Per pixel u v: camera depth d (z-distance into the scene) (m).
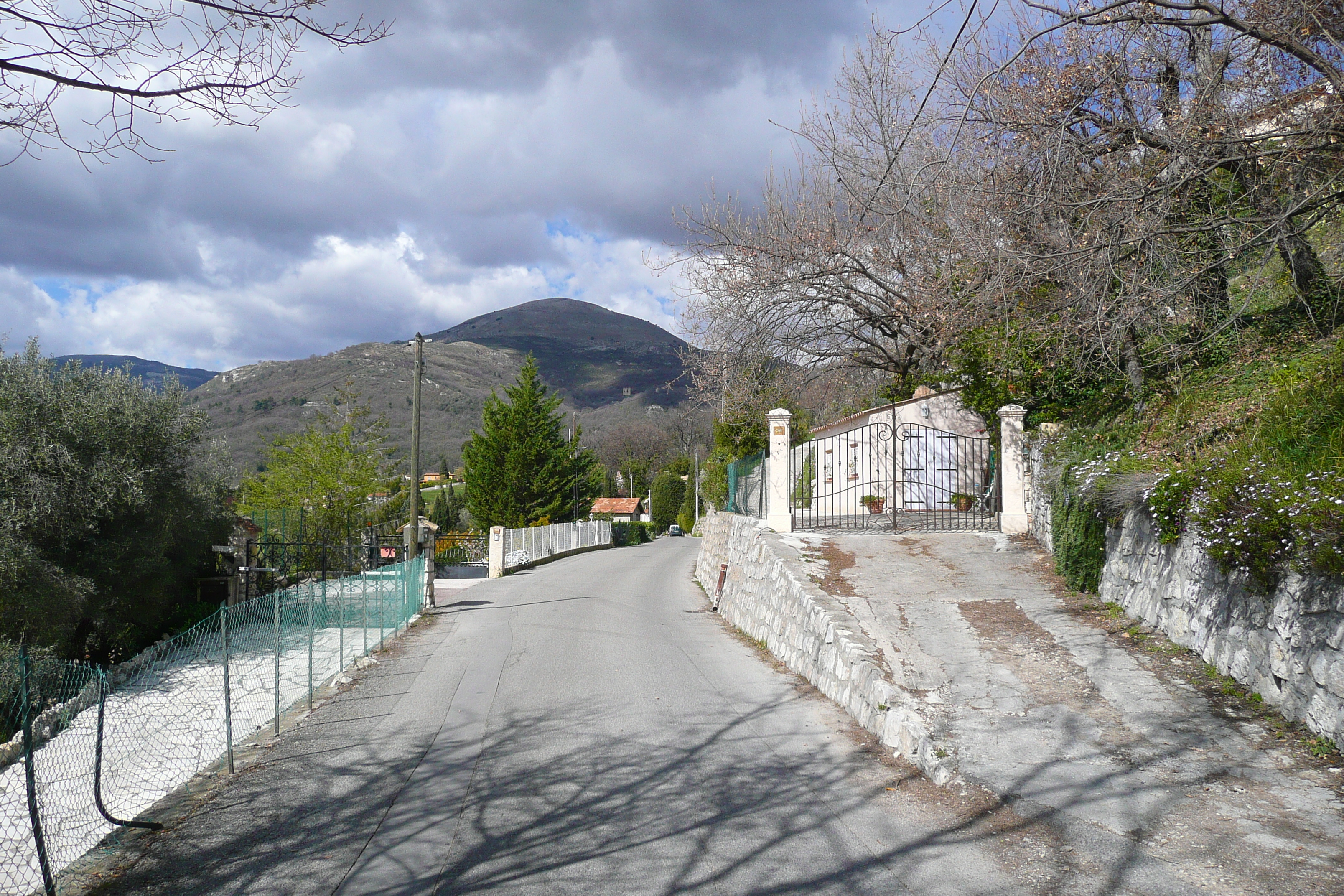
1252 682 6.67
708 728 8.05
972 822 5.35
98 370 16.45
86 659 15.56
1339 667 5.53
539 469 54.62
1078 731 6.53
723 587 17.69
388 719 8.88
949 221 12.33
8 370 14.59
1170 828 4.92
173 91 5.12
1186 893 4.21
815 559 12.44
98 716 5.65
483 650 13.41
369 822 5.75
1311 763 5.52
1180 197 8.82
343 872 4.89
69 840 5.37
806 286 17.75
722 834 5.38
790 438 14.79
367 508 33.66
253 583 21.33
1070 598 10.12
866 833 5.32
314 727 8.62
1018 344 11.10
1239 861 4.46
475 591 25.28
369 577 15.47
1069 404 13.92
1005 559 12.16
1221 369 10.88
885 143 17.88
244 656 10.36
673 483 83.25
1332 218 9.57
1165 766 5.78
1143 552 8.91
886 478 19.00
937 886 4.51
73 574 14.33
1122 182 8.82
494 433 54.88
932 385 16.16
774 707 8.84
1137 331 10.63
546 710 8.95
